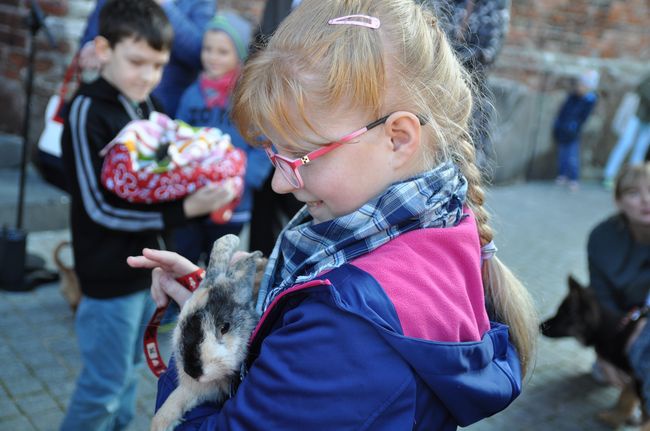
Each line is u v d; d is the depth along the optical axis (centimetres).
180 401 104
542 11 782
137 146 207
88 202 204
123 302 209
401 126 92
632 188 302
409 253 93
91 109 207
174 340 102
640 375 244
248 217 372
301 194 97
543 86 798
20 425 262
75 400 214
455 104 102
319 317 87
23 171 380
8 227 404
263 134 97
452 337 91
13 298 363
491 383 96
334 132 91
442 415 94
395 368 85
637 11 847
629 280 310
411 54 94
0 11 501
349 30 90
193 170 215
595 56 838
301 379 86
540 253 538
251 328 99
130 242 211
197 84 374
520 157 798
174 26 382
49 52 487
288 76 90
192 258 371
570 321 302
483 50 284
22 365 302
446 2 121
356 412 84
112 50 213
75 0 488
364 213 93
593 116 861
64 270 337
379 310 87
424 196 95
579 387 342
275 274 108
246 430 89
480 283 101
